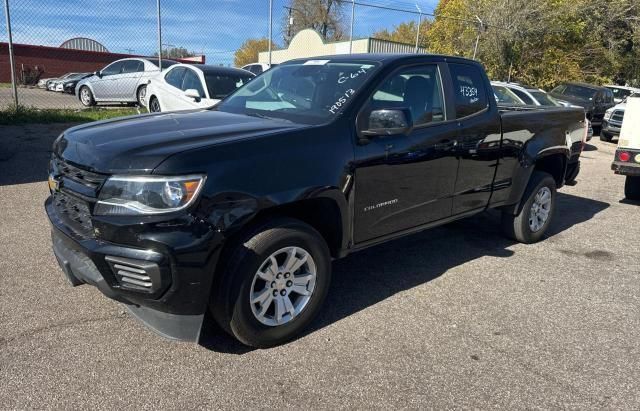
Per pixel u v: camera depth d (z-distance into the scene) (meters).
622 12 25.44
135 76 13.77
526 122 4.86
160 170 2.61
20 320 3.25
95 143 2.94
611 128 15.36
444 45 22.47
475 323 3.54
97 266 2.71
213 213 2.70
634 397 2.77
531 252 5.12
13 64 11.41
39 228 4.91
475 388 2.80
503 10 20.88
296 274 3.20
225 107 4.14
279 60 30.19
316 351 3.10
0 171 7.05
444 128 4.00
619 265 4.83
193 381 2.75
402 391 2.75
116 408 2.50
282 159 2.99
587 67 25.11
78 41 28.36
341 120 3.36
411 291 4.03
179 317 2.77
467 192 4.37
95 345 3.03
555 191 5.43
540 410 2.64
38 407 2.48
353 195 3.38
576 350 3.24
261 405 2.58
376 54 4.09
